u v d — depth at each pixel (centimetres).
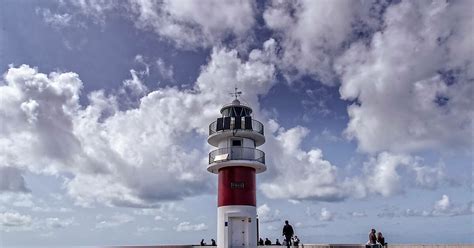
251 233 3234
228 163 3291
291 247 2798
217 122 3462
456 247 2188
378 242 2439
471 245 2136
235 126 3372
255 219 3297
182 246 3994
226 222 3225
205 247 3906
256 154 3375
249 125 3400
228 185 3294
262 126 3500
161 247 3994
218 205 3344
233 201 3247
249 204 3266
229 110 3553
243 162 3275
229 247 3188
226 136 3419
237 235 3231
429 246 2297
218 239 3272
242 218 3250
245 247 3195
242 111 3544
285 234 2658
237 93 3603
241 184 3278
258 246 3341
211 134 3472
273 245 3578
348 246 2666
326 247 2748
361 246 2603
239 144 3406
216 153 3391
